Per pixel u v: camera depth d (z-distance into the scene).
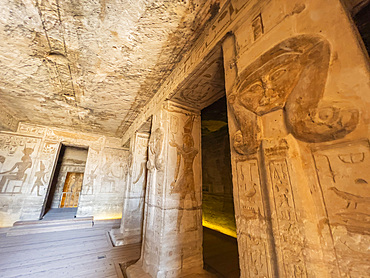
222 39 1.49
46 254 2.96
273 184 0.89
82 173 8.09
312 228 0.71
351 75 0.67
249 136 1.05
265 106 0.99
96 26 1.82
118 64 2.43
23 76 2.78
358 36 0.72
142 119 3.87
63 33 1.92
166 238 2.10
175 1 1.52
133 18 1.70
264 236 0.90
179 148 2.52
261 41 1.10
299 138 0.82
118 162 6.40
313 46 0.82
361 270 0.57
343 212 0.65
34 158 5.07
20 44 2.10
